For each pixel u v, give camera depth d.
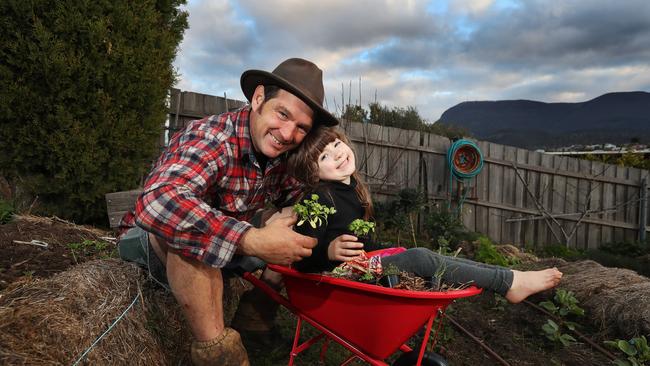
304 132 2.05
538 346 3.40
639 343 3.05
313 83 1.98
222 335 1.97
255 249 1.76
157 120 4.65
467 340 3.37
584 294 4.11
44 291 2.06
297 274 2.03
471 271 2.12
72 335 1.83
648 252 9.36
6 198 3.99
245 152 2.06
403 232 7.21
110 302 2.14
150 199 1.73
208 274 1.88
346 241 2.06
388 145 7.80
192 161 1.89
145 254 2.26
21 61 3.86
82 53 3.99
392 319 1.91
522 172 9.25
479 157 8.14
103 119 4.17
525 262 5.90
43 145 3.97
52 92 3.94
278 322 3.17
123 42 4.22
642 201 10.50
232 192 2.14
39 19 3.84
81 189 4.15
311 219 2.15
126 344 2.02
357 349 2.11
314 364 2.66
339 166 2.38
